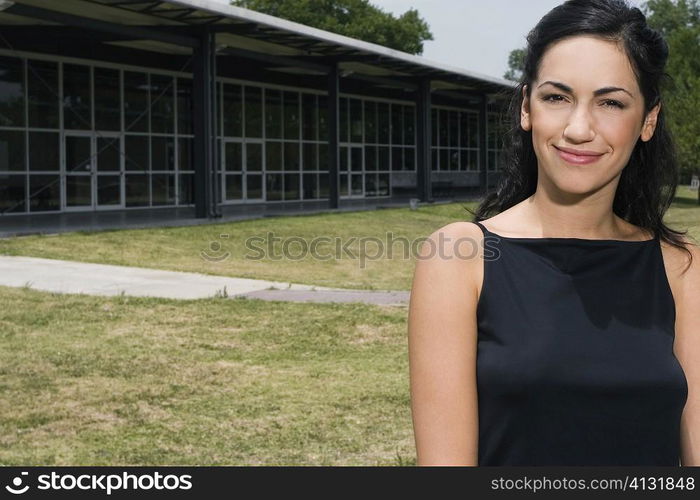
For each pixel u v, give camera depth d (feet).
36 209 81.15
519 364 4.97
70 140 84.02
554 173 5.11
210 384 25.62
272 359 29.07
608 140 5.01
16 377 25.82
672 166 5.82
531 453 4.99
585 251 5.19
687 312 5.39
